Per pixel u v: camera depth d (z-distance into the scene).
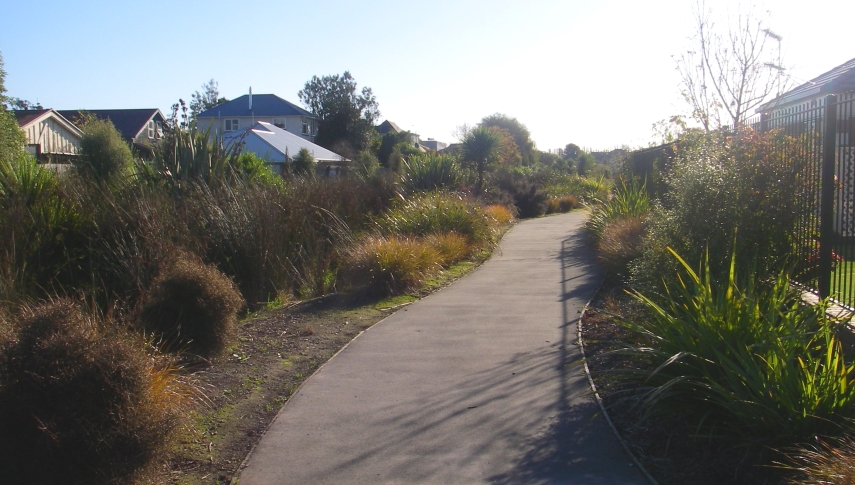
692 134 11.32
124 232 9.14
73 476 3.77
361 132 67.31
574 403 5.39
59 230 9.18
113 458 3.81
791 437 4.16
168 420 4.15
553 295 9.88
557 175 37.44
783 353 4.45
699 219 6.92
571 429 4.90
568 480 4.16
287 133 41.47
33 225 8.94
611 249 11.06
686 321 5.33
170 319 6.66
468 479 4.21
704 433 4.61
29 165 9.88
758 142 6.91
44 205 9.31
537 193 28.09
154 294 6.94
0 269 7.79
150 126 40.12
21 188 9.39
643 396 4.77
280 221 11.09
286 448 4.71
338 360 6.79
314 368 6.61
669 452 4.50
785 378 4.34
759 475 4.09
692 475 4.18
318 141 66.56
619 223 12.55
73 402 3.78
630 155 20.62
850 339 5.26
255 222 10.45
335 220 12.60
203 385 5.98
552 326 7.98
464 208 15.32
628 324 5.70
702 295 5.29
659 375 4.91
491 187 25.58
